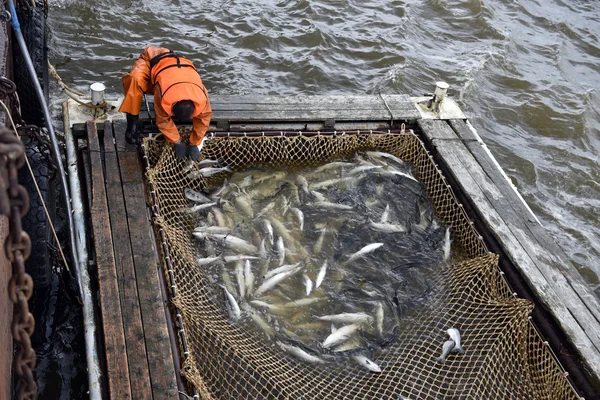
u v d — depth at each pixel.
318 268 6.61
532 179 9.86
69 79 10.23
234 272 6.44
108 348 5.02
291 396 5.09
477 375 5.52
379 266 6.73
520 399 5.44
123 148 7.25
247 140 7.79
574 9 15.82
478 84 11.90
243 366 5.40
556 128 11.16
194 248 6.68
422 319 6.15
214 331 5.61
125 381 4.78
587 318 5.84
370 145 8.27
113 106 7.84
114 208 6.41
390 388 5.39
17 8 7.73
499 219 6.91
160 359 4.99
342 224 7.21
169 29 11.87
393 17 13.58
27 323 2.55
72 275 6.00
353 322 6.03
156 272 5.76
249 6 13.02
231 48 11.66
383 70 11.82
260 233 6.94
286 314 6.06
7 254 2.38
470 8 14.38
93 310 5.64
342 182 7.80
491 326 5.95
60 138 8.79
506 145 10.54
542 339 5.77
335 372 5.54
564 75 12.92
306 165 8.08
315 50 11.88
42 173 6.56
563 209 9.38
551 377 5.48
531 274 6.26
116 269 5.74
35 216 6.21
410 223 7.29
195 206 7.09
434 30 13.57
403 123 8.46
